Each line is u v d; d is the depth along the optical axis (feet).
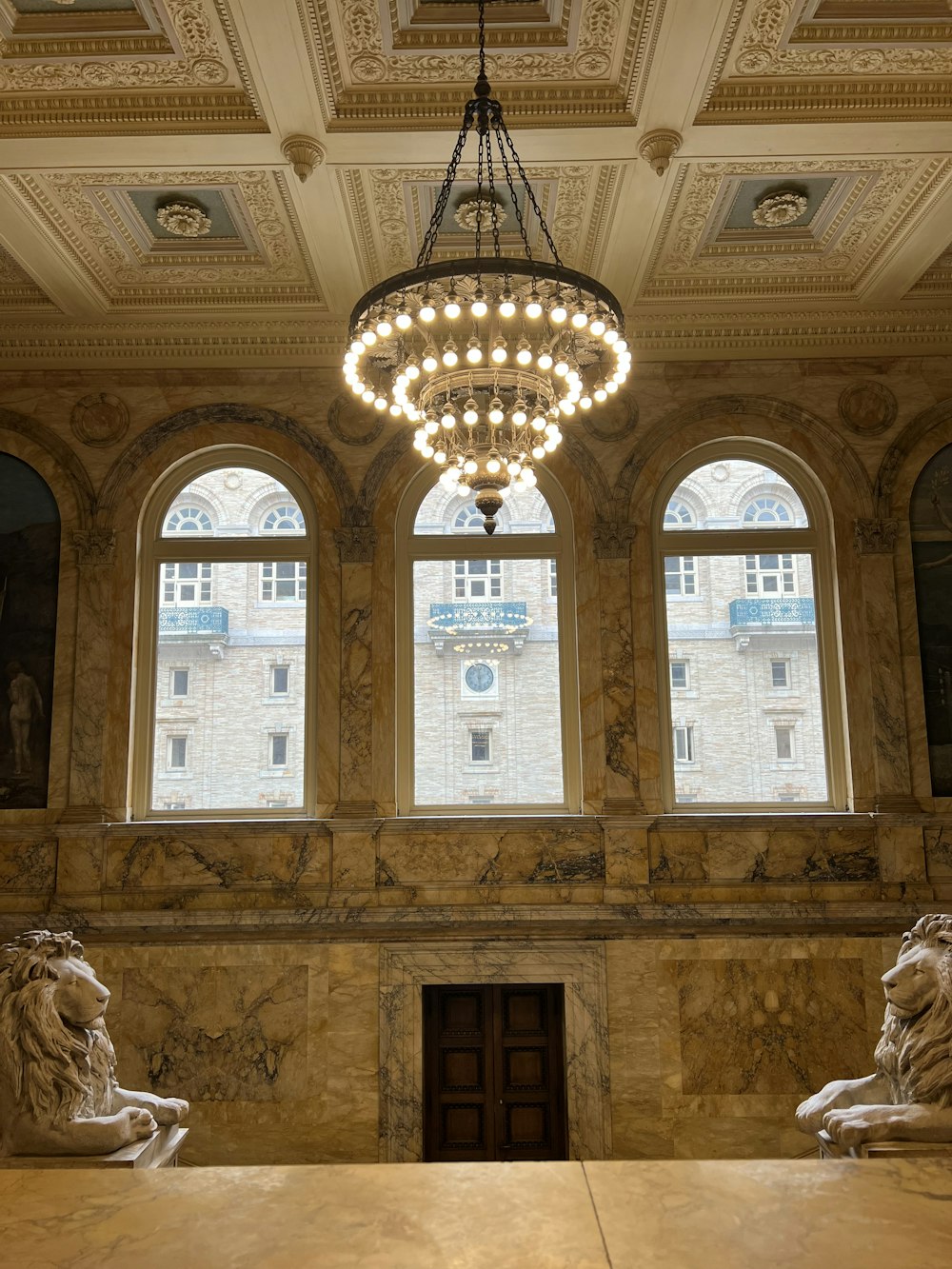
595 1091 28.84
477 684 32.01
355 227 27.66
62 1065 17.17
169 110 23.34
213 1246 10.28
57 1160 16.58
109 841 30.32
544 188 26.30
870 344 32.53
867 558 31.78
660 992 29.30
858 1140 16.56
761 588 32.50
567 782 31.48
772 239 29.22
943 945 18.08
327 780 30.91
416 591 32.55
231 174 25.73
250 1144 28.60
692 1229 10.57
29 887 30.17
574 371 18.29
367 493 32.27
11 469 32.30
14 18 21.26
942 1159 12.83
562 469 32.63
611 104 23.29
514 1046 30.12
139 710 31.83
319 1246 10.24
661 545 32.58
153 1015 29.25
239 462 33.04
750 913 29.50
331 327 32.19
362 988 29.30
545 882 30.17
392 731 31.22
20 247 28.17
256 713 31.91
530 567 32.65
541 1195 11.60
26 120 23.36
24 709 31.07
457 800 31.48
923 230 27.91
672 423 32.55
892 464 32.27
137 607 32.07
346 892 29.89
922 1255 9.91
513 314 17.40
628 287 30.55
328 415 32.68
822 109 23.29
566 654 32.09
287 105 22.84
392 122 23.49
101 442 32.42
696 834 30.48
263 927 29.58
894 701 31.17
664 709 31.76
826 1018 29.22
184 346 32.40
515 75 22.74
